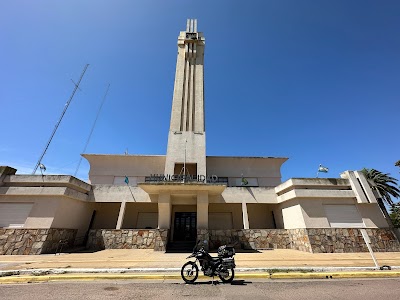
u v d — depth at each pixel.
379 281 7.25
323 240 14.71
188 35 28.59
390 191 25.17
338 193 16.17
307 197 16.06
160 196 16.34
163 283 6.95
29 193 14.41
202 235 15.62
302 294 5.82
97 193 18.62
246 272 8.15
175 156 20.81
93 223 20.50
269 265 9.38
